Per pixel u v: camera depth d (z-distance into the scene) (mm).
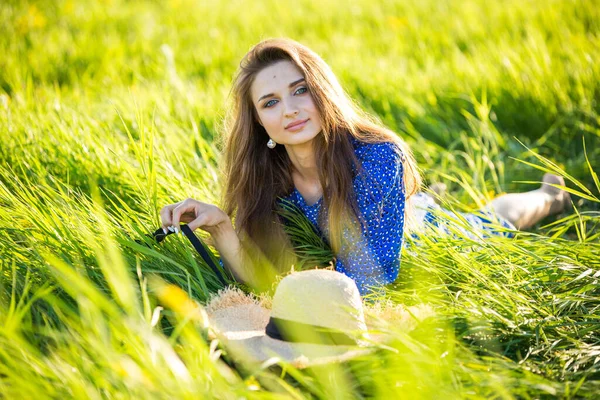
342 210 3391
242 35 8906
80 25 9555
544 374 2732
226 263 3574
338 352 2680
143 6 11102
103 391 2459
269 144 3566
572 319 3072
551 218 4695
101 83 6988
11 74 6793
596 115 5527
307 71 3361
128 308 2496
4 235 3379
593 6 7957
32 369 2504
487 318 2951
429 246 3580
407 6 9820
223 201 3766
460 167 5418
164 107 5465
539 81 6102
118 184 4352
